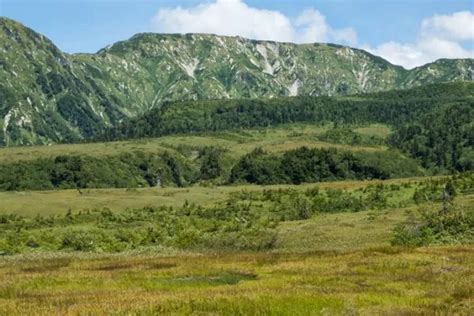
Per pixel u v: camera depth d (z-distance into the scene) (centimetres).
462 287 3086
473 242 6744
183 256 5909
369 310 2433
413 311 2403
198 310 2408
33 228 11850
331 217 10300
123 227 11625
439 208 9106
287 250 7362
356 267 4228
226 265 4644
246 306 2439
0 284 3791
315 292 2925
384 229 8056
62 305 2645
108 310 2389
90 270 4616
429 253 4947
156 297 2789
